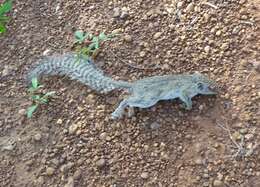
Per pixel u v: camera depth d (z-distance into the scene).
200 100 0.98
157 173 0.92
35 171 0.93
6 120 0.99
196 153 0.93
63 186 0.92
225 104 0.97
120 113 0.97
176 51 1.05
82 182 0.92
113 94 1.00
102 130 0.96
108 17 1.11
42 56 1.07
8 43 1.09
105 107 0.99
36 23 1.12
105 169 0.93
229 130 0.95
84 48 1.06
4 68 1.06
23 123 0.99
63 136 0.96
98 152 0.94
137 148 0.94
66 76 1.03
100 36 1.05
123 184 0.91
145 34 1.08
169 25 1.08
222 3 1.09
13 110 1.00
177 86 0.96
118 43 1.07
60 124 0.98
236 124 0.95
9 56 1.08
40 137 0.97
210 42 1.05
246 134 0.94
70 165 0.93
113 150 0.94
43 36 1.10
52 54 1.07
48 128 0.98
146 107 0.97
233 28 1.06
